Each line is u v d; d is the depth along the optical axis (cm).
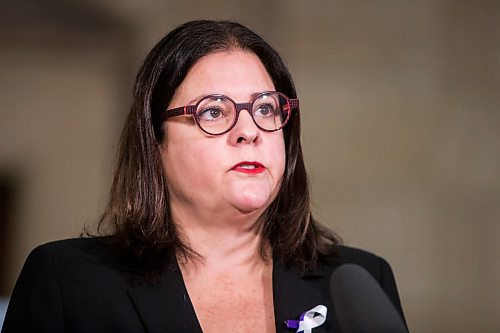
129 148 584
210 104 537
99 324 538
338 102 1488
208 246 567
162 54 559
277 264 583
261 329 547
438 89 1495
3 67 1515
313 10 1488
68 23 1519
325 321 559
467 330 1475
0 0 1513
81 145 1516
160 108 557
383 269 629
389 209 1484
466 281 1482
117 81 1528
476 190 1489
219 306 553
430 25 1496
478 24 1496
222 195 539
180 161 548
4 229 1491
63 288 554
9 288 1482
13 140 1508
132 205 570
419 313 1475
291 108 564
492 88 1498
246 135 531
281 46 1485
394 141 1491
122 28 1526
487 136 1492
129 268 561
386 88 1495
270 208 591
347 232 1475
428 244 1484
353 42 1494
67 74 1527
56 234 1494
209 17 1498
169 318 531
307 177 602
